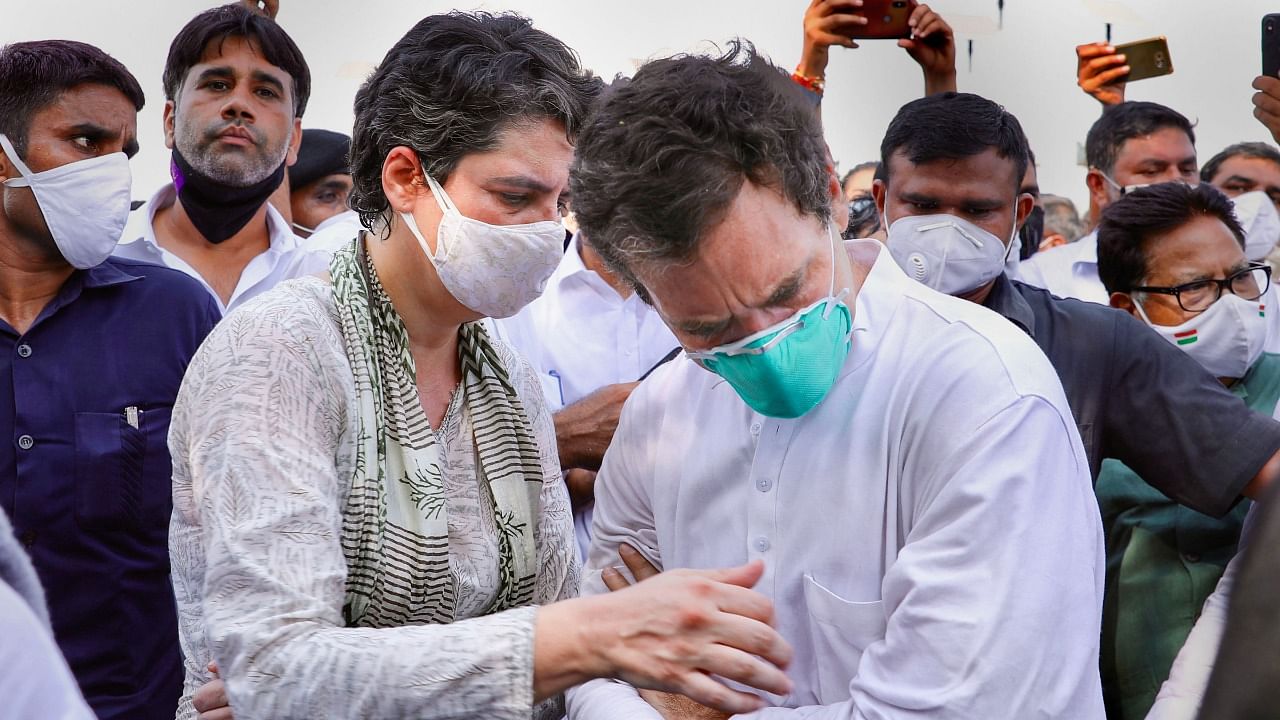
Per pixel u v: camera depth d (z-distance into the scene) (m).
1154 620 2.41
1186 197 2.65
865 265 1.61
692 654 1.27
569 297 2.92
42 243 2.54
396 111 1.57
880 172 2.86
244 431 1.41
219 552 1.37
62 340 2.54
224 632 1.34
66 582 2.44
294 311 1.52
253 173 3.14
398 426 1.55
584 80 1.61
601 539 1.78
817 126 1.36
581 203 1.34
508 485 1.65
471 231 1.55
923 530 1.43
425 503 1.54
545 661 1.30
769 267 1.32
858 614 1.47
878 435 1.48
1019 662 1.33
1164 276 2.64
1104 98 4.17
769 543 1.54
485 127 1.54
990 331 1.47
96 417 2.50
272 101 3.16
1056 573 1.36
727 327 1.37
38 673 0.87
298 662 1.31
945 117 2.59
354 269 1.61
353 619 1.50
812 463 1.51
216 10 3.14
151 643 2.50
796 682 1.54
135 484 2.50
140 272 2.68
